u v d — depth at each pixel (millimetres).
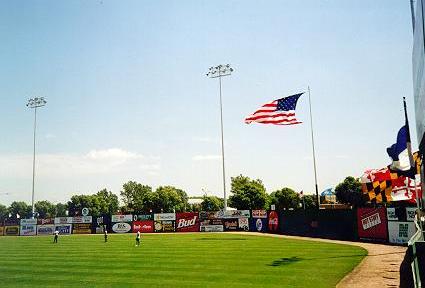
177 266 24594
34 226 75750
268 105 34000
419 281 9906
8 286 19703
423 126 19047
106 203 144375
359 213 39375
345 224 41438
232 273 21297
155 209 112875
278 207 103438
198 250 33625
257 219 61750
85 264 26891
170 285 18750
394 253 27703
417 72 20438
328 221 44188
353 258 25766
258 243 38906
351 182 86062
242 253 30344
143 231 70562
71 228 74312
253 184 98062
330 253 28859
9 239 58688
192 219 67562
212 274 21219
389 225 35000
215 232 63125
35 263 28125
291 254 28844
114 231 72062
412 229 32000
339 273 20375
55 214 165750
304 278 19219
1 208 166375
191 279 20031
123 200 152750
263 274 20625
